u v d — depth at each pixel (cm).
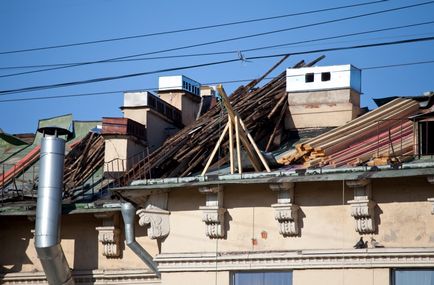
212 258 4822
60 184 5144
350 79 5872
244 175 4806
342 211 4684
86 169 5775
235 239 4819
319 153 5256
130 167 5678
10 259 5400
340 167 4706
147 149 5616
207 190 4812
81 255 5269
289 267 4709
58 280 5144
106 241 5203
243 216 4819
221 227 4831
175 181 4900
